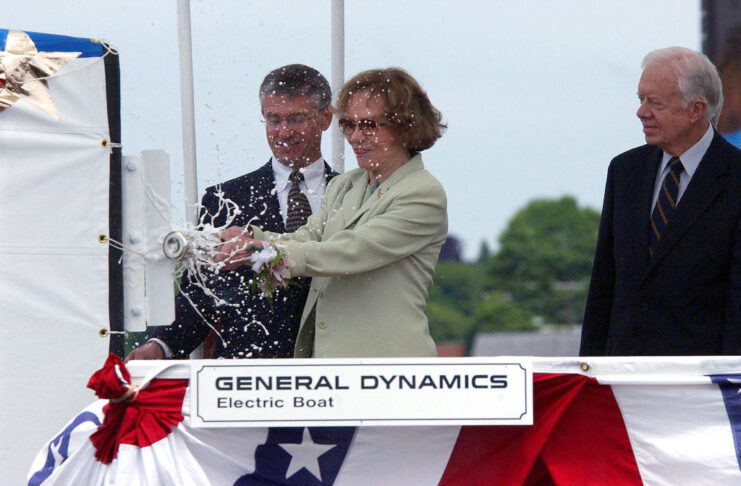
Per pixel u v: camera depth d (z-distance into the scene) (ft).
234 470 30.01
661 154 36.83
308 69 38.24
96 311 33.94
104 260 34.01
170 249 33.19
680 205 35.50
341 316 33.37
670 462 30.09
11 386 33.58
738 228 34.81
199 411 29.01
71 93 34.12
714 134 36.04
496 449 30.27
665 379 30.04
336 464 30.22
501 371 29.07
